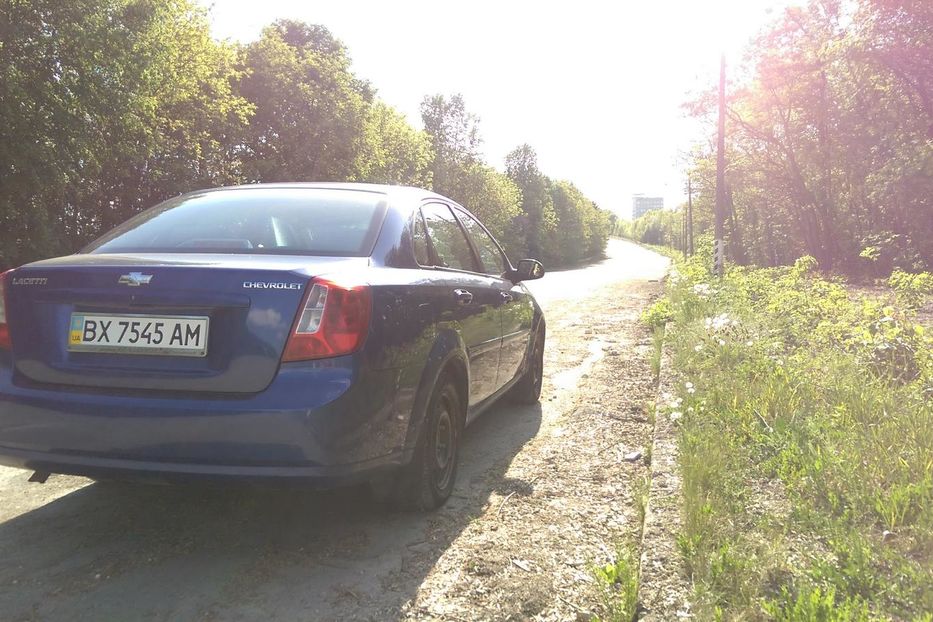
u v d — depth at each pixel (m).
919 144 21.34
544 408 5.41
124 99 13.29
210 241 2.96
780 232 37.06
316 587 2.47
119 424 2.38
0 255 13.09
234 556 2.72
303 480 2.35
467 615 2.30
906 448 3.14
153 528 2.99
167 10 14.55
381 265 2.88
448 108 50.41
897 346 4.94
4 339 2.60
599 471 3.84
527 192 70.56
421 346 2.89
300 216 3.15
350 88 29.67
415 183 39.38
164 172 18.94
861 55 21.12
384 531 2.98
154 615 2.27
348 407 2.39
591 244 96.25
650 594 2.18
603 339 9.47
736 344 5.77
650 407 5.19
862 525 2.53
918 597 2.02
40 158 11.98
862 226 27.27
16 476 3.66
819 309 7.32
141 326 2.48
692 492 2.75
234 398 2.36
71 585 2.47
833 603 1.94
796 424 3.62
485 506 3.29
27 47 11.78
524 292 5.23
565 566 2.66
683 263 31.42
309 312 2.40
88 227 18.17
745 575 2.17
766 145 31.33
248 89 25.95
